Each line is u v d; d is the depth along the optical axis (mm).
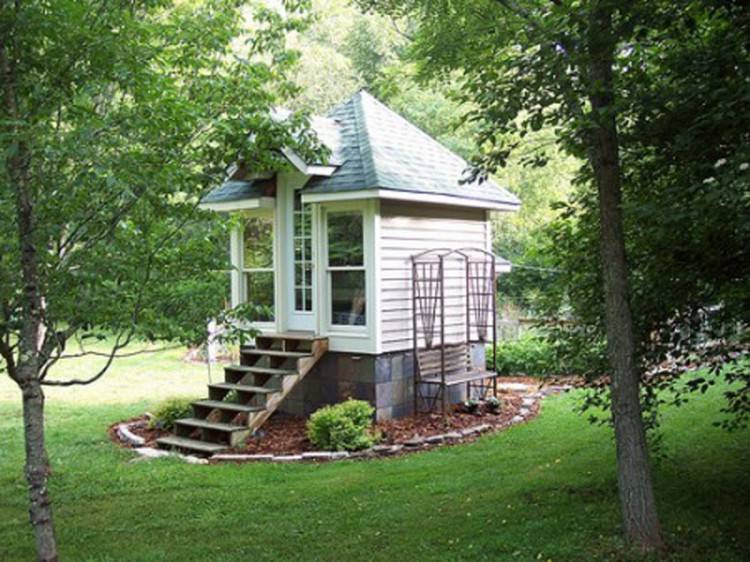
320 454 8219
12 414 11383
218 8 6656
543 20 4898
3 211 4492
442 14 7414
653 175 5277
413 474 7211
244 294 11562
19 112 4395
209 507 6422
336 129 11102
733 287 5234
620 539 4836
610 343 4754
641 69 4984
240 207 11070
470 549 4973
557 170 21562
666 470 6559
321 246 10203
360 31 25625
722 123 4207
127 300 5164
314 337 10078
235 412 9461
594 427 8852
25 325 4406
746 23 4238
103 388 13953
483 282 11609
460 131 22234
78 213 4621
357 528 5645
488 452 8039
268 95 6621
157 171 4809
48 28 4113
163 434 9711
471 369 11289
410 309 10297
